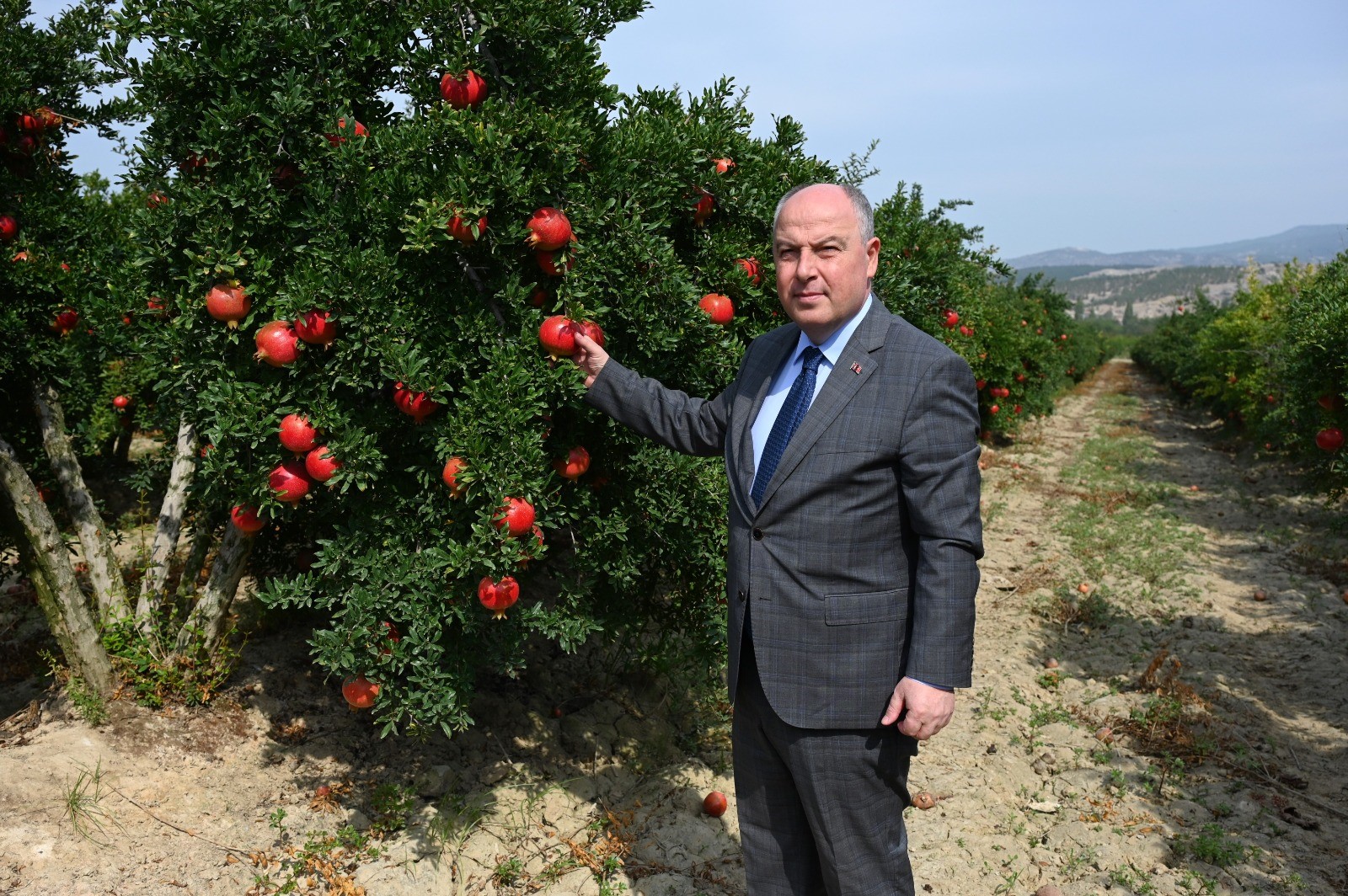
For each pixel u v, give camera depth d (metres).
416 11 2.88
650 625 5.01
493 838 3.50
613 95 3.20
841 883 2.42
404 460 3.01
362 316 2.65
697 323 3.09
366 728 4.18
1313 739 4.79
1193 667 5.76
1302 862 3.59
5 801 3.14
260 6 2.75
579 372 2.78
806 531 2.29
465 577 2.91
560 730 4.38
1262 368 12.10
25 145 4.11
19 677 4.66
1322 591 7.31
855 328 2.37
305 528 4.27
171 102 2.83
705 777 4.14
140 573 5.35
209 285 2.75
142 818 3.28
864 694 2.29
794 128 4.20
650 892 3.26
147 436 10.00
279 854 3.28
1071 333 28.30
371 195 2.72
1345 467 5.76
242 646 4.21
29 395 4.40
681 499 3.37
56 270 4.14
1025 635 6.35
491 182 2.67
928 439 2.20
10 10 3.95
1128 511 10.36
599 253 2.88
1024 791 4.18
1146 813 3.96
